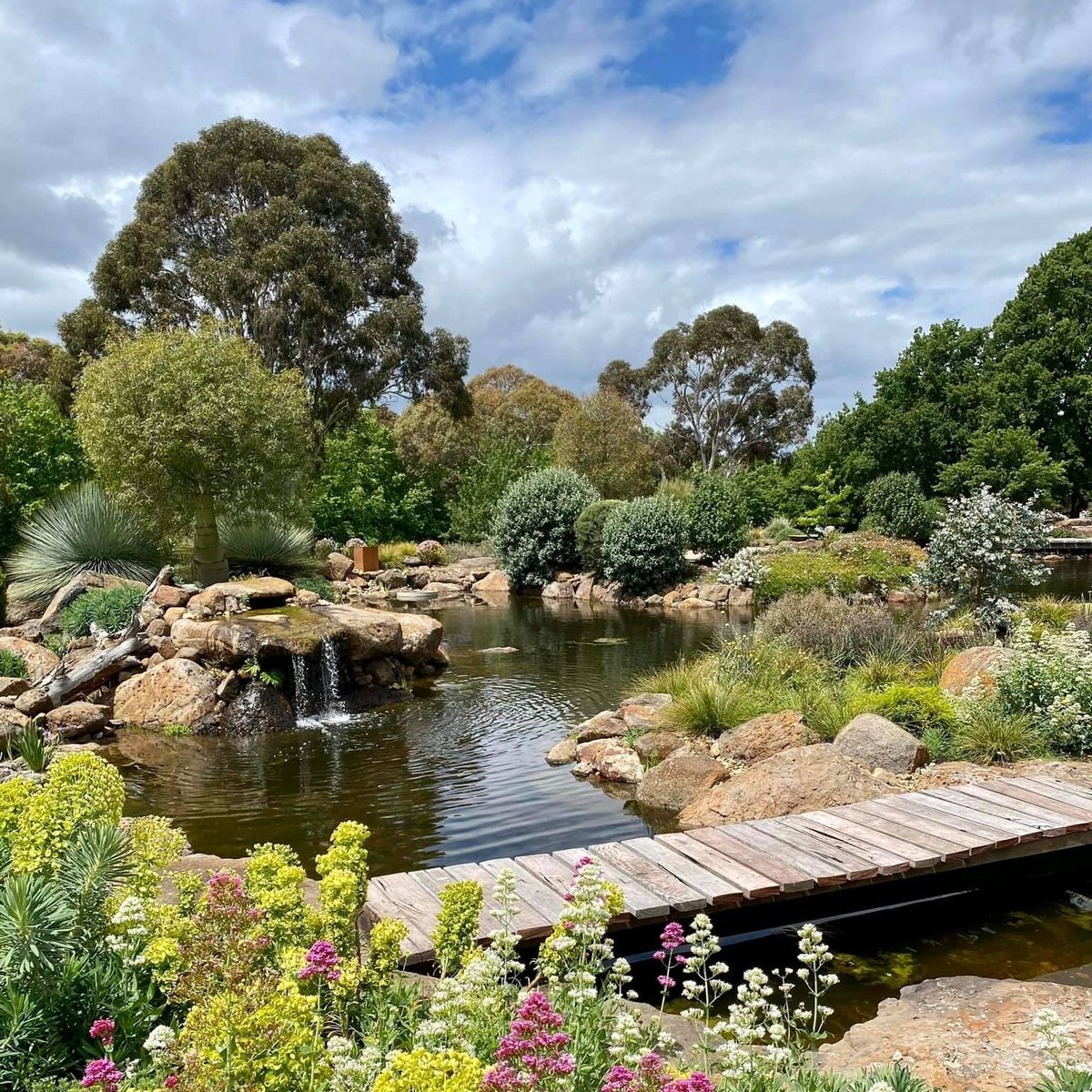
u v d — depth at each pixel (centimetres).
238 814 753
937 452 3466
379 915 471
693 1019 387
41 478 2066
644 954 509
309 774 867
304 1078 219
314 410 3394
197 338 1513
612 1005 316
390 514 3250
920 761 781
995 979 434
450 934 315
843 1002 449
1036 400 3425
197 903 307
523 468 3550
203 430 1423
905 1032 362
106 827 294
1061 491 3469
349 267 3412
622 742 933
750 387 5444
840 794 699
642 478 3753
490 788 823
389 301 3566
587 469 3628
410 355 3644
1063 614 1222
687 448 5628
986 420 3378
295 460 1575
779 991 461
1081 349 3456
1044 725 821
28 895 262
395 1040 274
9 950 253
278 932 284
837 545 2356
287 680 1113
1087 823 606
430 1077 188
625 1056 250
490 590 2630
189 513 1523
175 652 1159
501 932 312
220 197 3475
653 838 602
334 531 3081
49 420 2177
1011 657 880
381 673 1243
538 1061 205
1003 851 582
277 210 3281
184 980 245
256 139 3416
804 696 960
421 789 820
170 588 1285
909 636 1165
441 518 3556
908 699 880
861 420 3512
